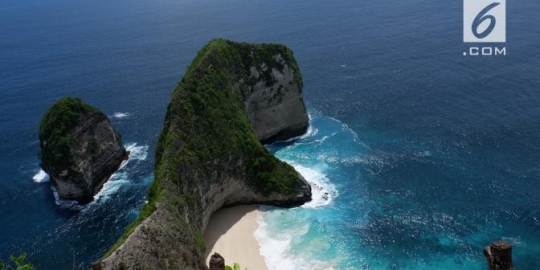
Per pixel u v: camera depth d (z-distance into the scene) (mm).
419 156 82312
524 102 98375
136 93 134375
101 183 84188
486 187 71938
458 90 108562
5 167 93500
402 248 60906
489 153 81000
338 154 85750
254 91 89625
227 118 75188
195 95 72625
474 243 60906
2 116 123188
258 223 67750
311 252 60594
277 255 60406
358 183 76000
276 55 92188
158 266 46250
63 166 77750
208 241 63844
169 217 53656
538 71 114438
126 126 109250
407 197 71438
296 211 70062
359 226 65562
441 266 57500
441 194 71438
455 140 86312
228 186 71375
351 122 98938
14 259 31188
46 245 68688
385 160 82125
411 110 101438
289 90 93250
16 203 80188
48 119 81938
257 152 74562
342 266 57906
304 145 90938
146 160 91875
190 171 64250
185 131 68000
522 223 63781
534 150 80562
